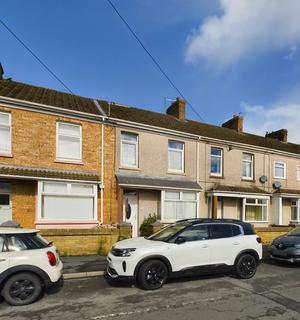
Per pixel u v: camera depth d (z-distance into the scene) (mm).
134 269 7855
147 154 16641
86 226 14031
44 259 6973
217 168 19422
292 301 6992
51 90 17484
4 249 6785
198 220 9352
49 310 6355
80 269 9500
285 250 11148
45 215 13320
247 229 9664
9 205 12953
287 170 22766
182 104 21078
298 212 22453
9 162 13000
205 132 19750
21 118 13438
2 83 15383
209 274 9422
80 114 14727
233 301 6961
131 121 16125
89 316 6027
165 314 6129
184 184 17234
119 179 15148
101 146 15250
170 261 8211
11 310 6355
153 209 16719
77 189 14062
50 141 14000
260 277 9414
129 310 6355
